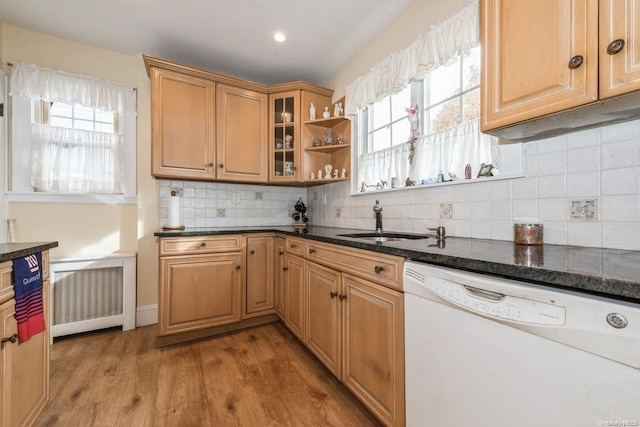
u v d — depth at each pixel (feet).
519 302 2.32
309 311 6.15
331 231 7.29
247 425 4.32
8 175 7.04
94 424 4.31
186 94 7.72
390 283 3.83
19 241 7.13
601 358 1.87
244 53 8.11
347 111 7.86
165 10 6.40
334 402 4.84
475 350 2.65
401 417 3.63
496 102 3.47
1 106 6.77
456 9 5.05
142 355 6.43
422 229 5.83
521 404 2.29
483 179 4.59
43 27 7.08
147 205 8.27
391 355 3.80
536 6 3.02
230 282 7.59
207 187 9.12
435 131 5.80
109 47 7.90
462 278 2.78
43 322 4.21
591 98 2.59
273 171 8.96
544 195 3.92
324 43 7.62
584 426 1.94
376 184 7.25
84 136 7.78
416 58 5.62
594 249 3.34
